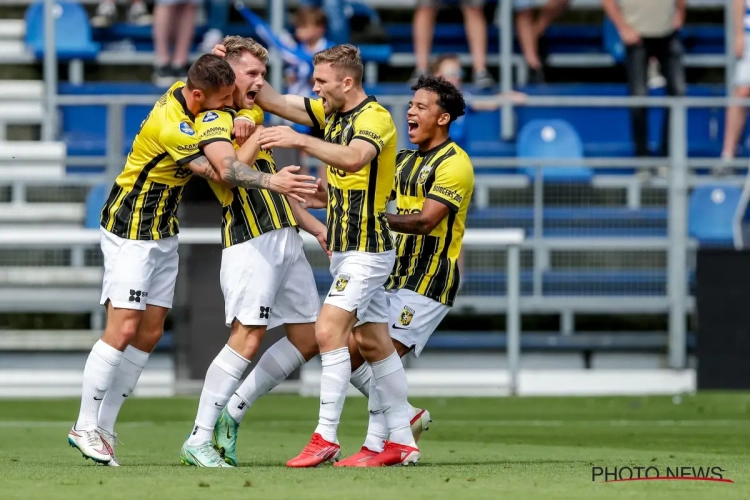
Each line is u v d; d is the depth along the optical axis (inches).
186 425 1246.3
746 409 1422.2
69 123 1824.6
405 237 872.3
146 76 2079.2
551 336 1729.8
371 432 804.6
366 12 2081.7
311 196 834.8
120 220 783.7
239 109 793.6
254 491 603.8
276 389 1615.4
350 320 764.6
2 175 1711.4
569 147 1878.7
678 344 1705.2
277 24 1872.5
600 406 1477.6
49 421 1290.6
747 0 1936.5
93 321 1659.7
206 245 1524.4
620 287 1710.1
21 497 584.7
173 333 1553.9
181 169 782.5
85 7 2155.5
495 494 599.8
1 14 2140.7
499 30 2121.1
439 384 1679.4
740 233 1729.8
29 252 1636.3
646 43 1904.5
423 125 864.3
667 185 1733.5
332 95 767.1
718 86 2116.1
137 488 617.3
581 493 610.2
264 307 772.0
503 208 1734.7
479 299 1649.9
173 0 1968.5
